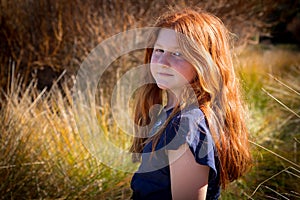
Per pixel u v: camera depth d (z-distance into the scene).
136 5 5.01
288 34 8.53
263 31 6.20
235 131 1.89
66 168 3.15
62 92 4.86
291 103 4.51
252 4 5.49
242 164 1.97
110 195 3.07
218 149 1.77
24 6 5.04
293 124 4.20
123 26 4.93
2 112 3.46
